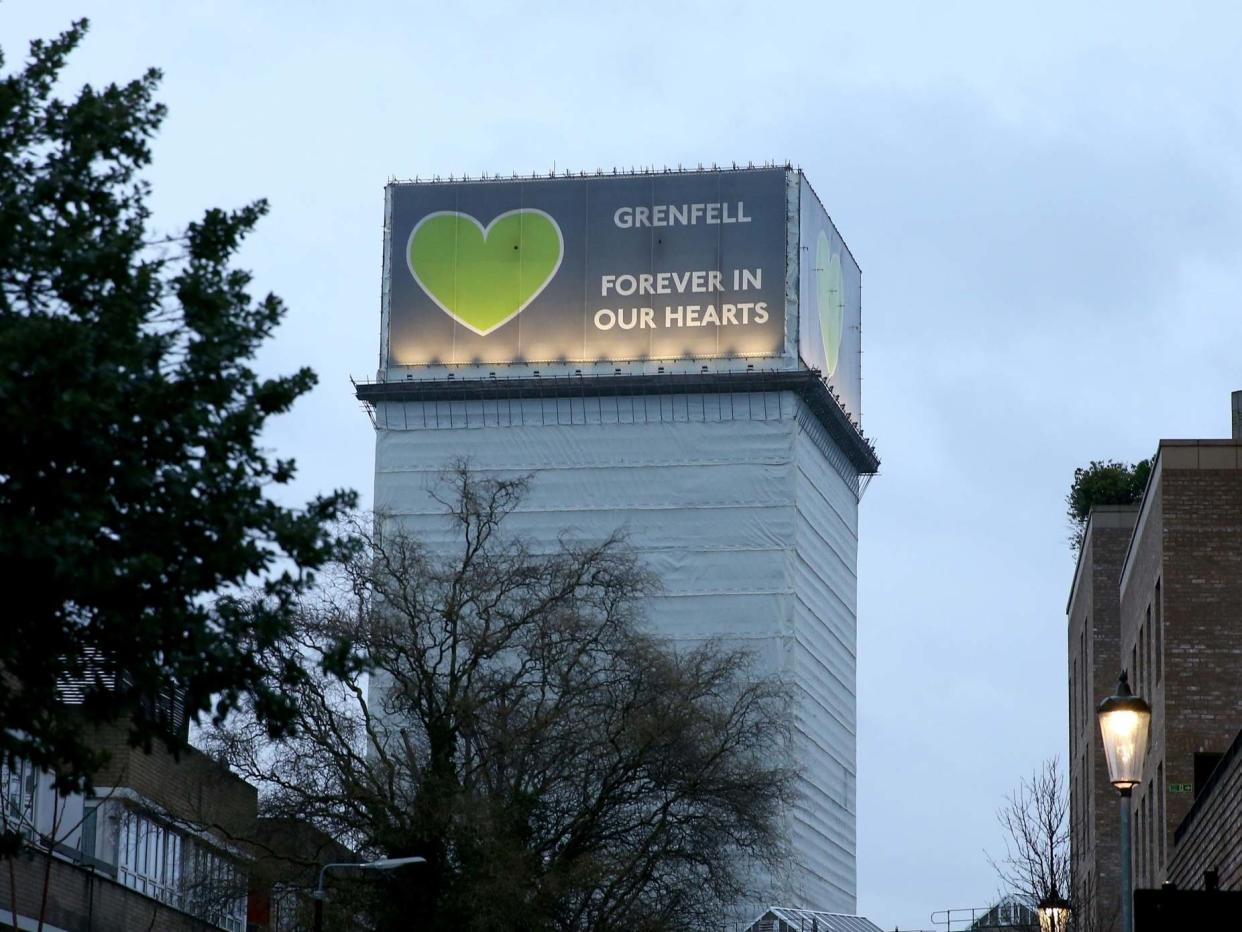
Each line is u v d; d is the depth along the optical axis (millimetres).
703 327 178875
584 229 182500
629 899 57625
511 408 178000
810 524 180250
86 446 21172
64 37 23672
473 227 183250
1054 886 46719
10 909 42750
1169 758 51312
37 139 22969
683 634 173875
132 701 22438
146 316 22469
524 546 71250
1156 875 53719
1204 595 51781
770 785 60281
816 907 172500
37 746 23125
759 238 180375
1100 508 77312
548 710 58375
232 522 22062
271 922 63250
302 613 55156
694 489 175375
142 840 56719
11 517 20516
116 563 21219
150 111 23641
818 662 180375
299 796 55906
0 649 21516
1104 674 75938
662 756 58719
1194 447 52344
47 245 21875
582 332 180375
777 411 175625
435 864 55594
